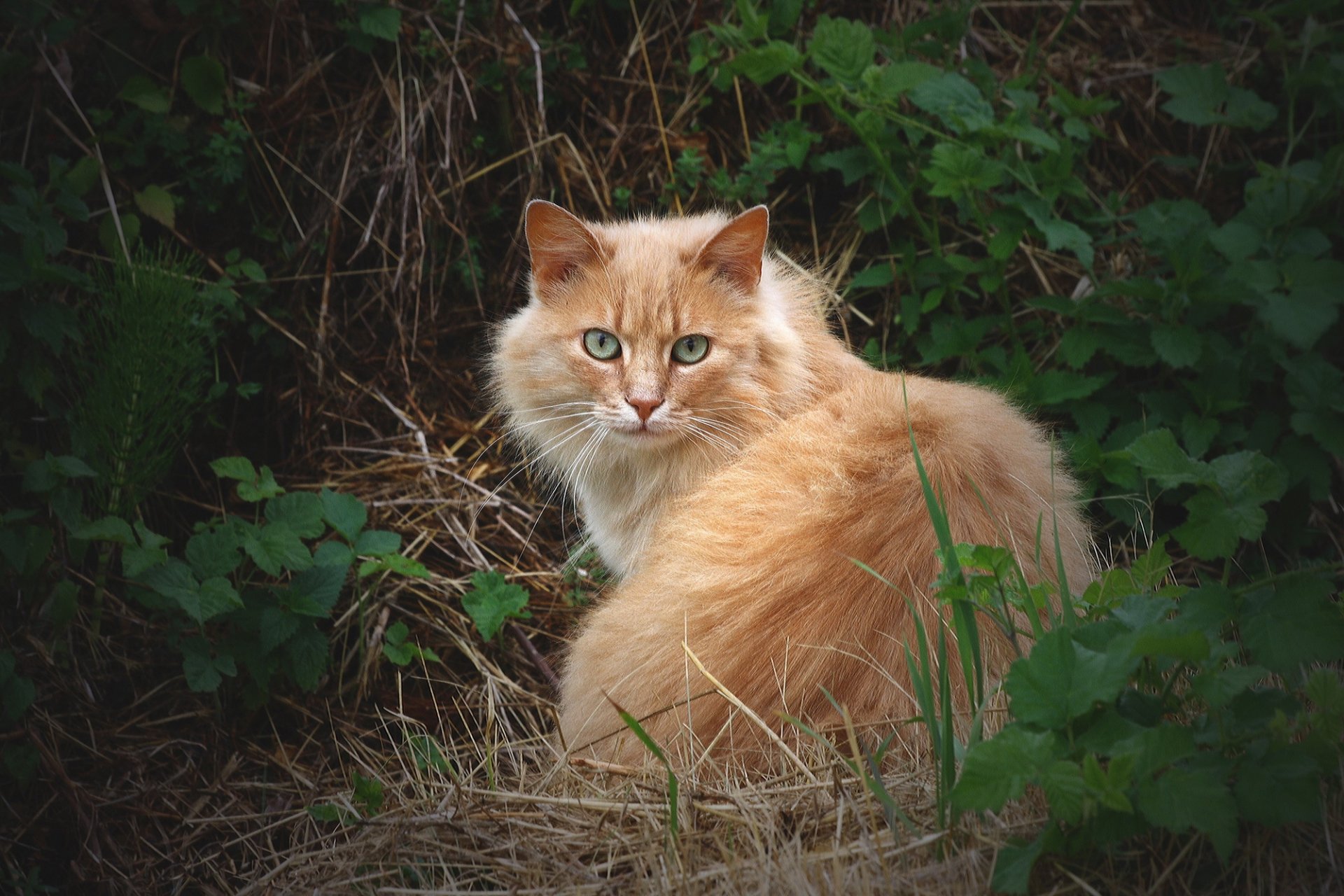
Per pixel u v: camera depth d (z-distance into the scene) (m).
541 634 3.64
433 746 3.08
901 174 4.15
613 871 2.32
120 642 3.31
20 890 2.71
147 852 2.88
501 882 2.36
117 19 3.75
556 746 2.96
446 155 4.07
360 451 3.92
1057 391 3.67
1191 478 2.51
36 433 3.42
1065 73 4.48
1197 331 3.73
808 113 4.35
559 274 3.13
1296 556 3.58
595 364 3.00
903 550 2.44
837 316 4.23
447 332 4.17
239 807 3.00
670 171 4.29
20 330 3.16
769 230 4.29
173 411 3.38
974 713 2.16
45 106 3.64
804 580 2.46
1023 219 3.87
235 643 3.18
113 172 3.69
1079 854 2.03
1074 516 2.94
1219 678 1.94
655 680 2.55
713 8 4.38
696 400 2.98
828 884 2.02
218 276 3.85
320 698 3.36
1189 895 1.99
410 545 3.73
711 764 2.44
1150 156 4.45
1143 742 1.89
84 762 3.03
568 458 3.22
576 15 4.33
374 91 4.09
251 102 3.86
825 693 2.30
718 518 2.65
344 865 2.50
